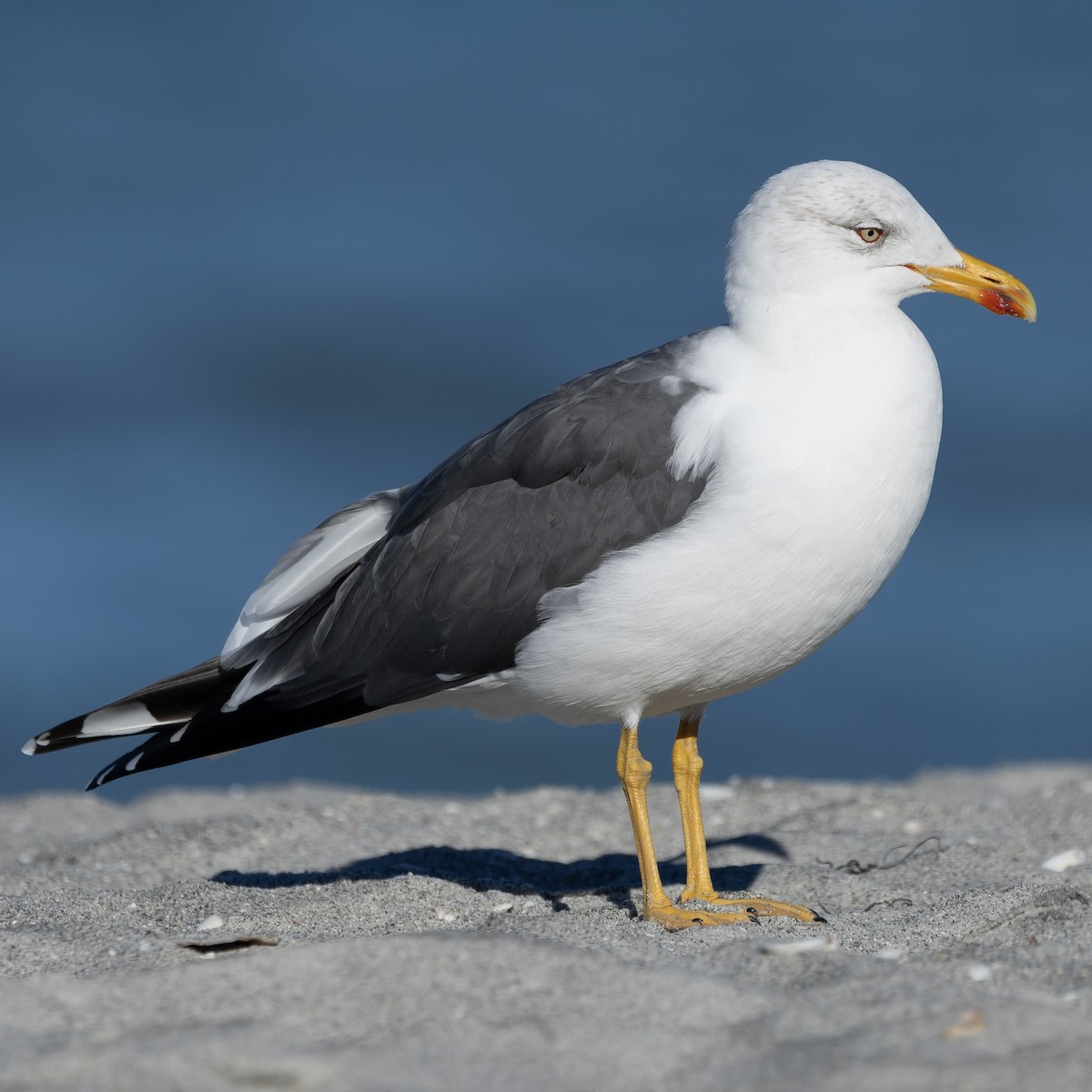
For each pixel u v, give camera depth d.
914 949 9.57
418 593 11.32
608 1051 7.39
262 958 8.56
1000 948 9.25
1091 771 16.44
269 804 15.65
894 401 10.55
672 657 10.63
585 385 11.27
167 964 9.31
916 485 10.67
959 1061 7.03
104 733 12.16
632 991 8.05
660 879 11.66
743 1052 7.36
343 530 12.30
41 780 22.23
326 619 11.80
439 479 11.70
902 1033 7.39
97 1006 8.08
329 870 12.84
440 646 11.21
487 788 21.78
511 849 14.12
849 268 10.97
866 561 10.55
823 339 10.72
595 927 9.70
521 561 10.92
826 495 10.28
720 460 10.43
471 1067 7.22
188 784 21.98
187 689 12.21
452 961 8.42
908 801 15.04
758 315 10.98
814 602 10.54
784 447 10.31
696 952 9.12
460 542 11.20
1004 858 12.61
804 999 7.95
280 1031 7.61
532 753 22.88
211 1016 7.88
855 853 13.27
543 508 10.95
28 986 8.34
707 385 10.80
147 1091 7.01
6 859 13.81
